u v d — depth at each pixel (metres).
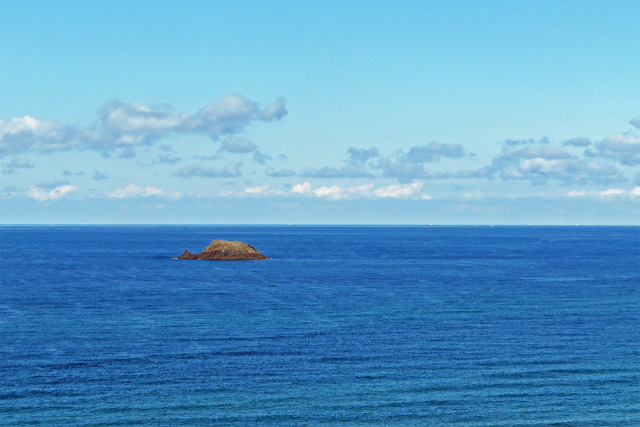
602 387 37.28
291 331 53.50
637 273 112.00
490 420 32.28
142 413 33.12
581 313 63.25
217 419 32.41
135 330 53.88
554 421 32.12
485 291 83.56
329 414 33.12
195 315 62.16
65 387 37.19
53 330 53.84
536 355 44.69
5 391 36.34
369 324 56.84
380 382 38.34
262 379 38.94
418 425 31.73
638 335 51.56
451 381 38.50
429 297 76.94
